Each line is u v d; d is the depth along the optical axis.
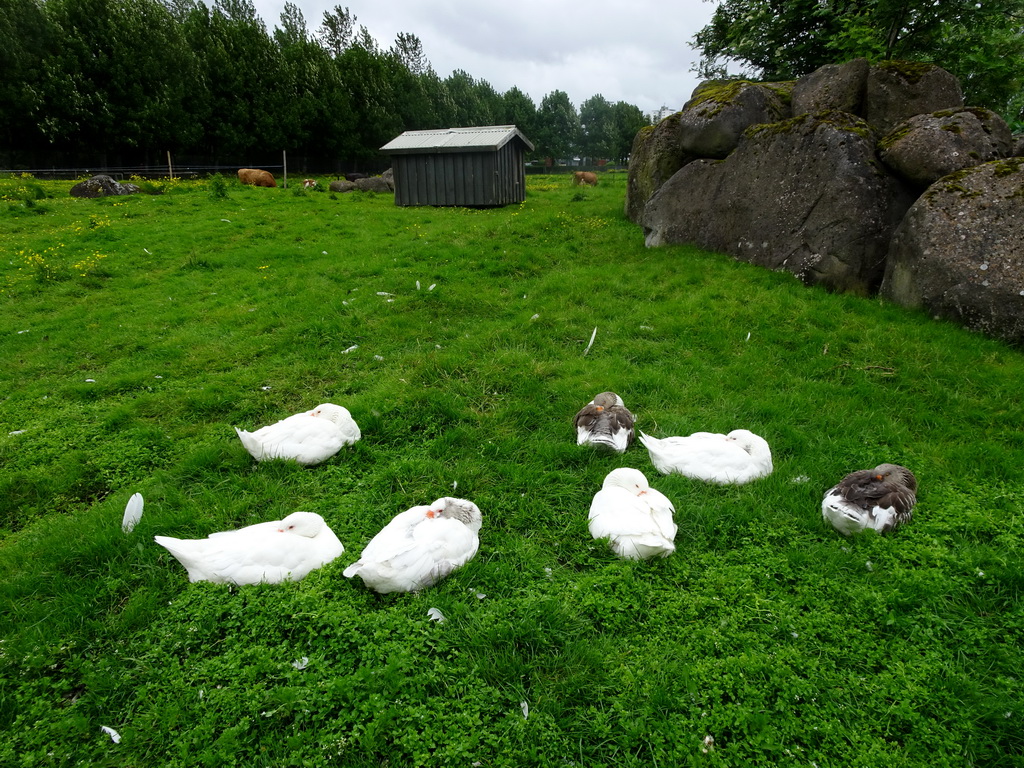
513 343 7.79
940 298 7.68
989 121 8.49
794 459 5.31
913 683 3.16
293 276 10.80
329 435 5.37
